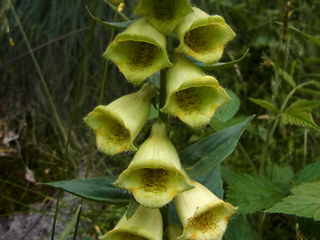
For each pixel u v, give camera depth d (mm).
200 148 187
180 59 166
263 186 227
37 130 382
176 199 167
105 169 346
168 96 149
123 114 165
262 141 318
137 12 153
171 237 184
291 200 190
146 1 153
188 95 158
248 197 221
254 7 402
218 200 156
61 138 375
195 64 170
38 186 339
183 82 147
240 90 363
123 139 161
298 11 387
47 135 384
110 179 193
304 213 182
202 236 152
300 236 201
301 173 233
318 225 199
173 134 330
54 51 393
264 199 219
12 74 395
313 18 394
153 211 171
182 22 155
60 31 386
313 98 347
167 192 149
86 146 371
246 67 368
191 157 186
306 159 300
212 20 150
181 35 152
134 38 148
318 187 193
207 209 154
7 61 389
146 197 148
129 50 157
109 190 190
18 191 332
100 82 380
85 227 302
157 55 154
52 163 356
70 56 375
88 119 162
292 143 303
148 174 155
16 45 388
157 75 182
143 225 165
